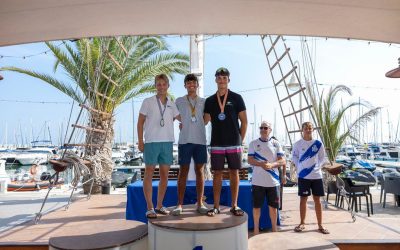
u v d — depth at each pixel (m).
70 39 4.60
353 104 8.77
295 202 6.77
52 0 3.32
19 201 7.43
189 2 3.57
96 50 9.16
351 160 22.03
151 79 10.34
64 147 5.74
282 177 4.95
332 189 6.46
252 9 3.75
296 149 4.61
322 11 3.70
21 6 3.39
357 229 4.60
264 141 4.29
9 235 4.42
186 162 3.36
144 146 3.45
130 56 9.88
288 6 3.63
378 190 9.55
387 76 4.72
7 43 4.54
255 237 3.52
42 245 4.00
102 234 3.24
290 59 6.54
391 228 4.62
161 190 3.43
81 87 9.68
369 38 4.48
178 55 10.30
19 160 29.77
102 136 9.13
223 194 4.79
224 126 3.31
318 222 4.49
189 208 3.61
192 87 3.44
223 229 2.88
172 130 3.49
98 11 3.71
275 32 4.51
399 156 27.75
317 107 8.32
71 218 5.47
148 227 3.21
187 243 2.85
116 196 7.80
